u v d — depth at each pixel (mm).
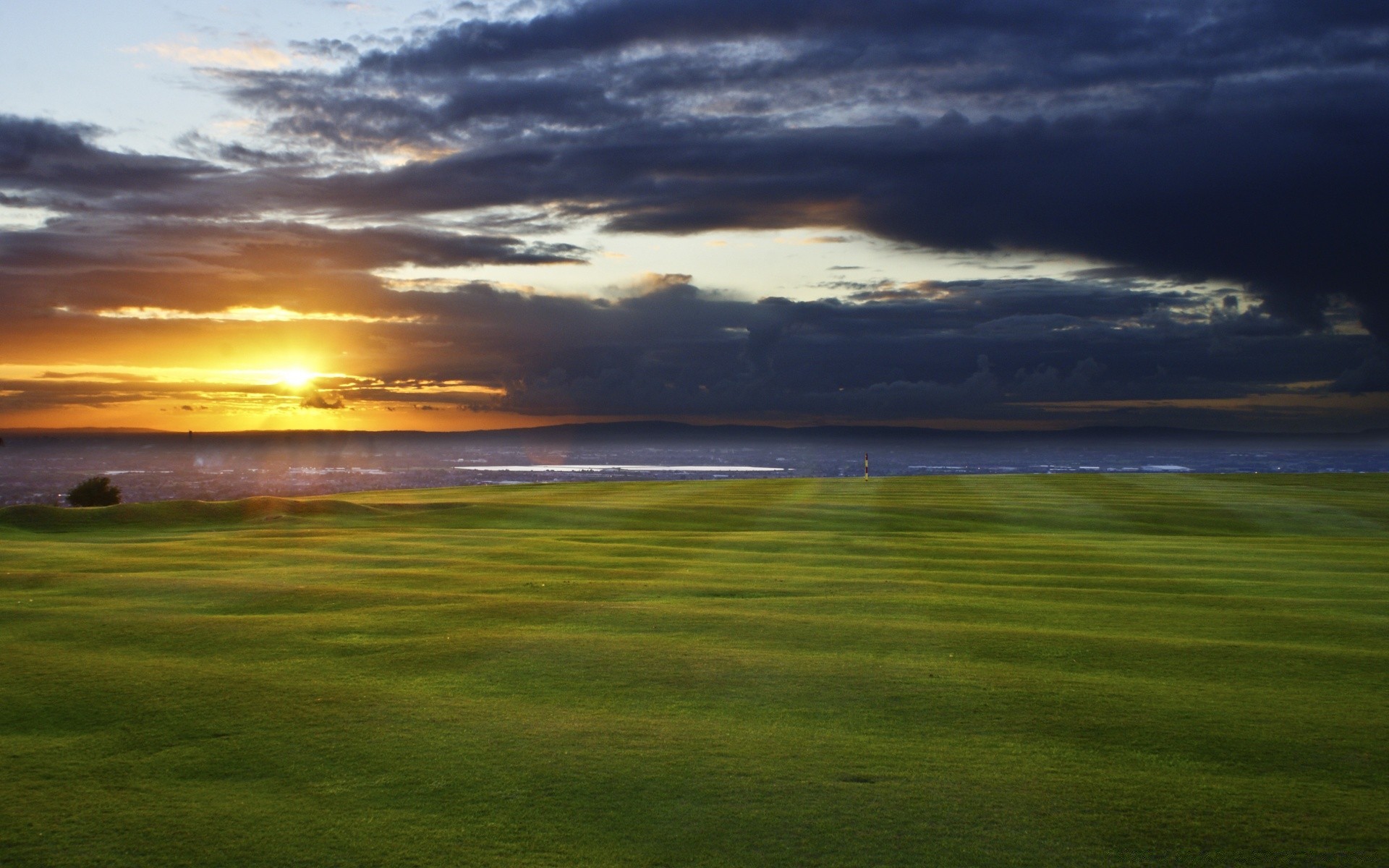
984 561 30484
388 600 22766
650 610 21344
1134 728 13008
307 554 32375
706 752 12094
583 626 19625
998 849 9469
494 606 21859
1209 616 20828
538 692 14742
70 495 70000
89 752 12211
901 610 21516
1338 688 14945
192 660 16797
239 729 13016
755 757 11898
